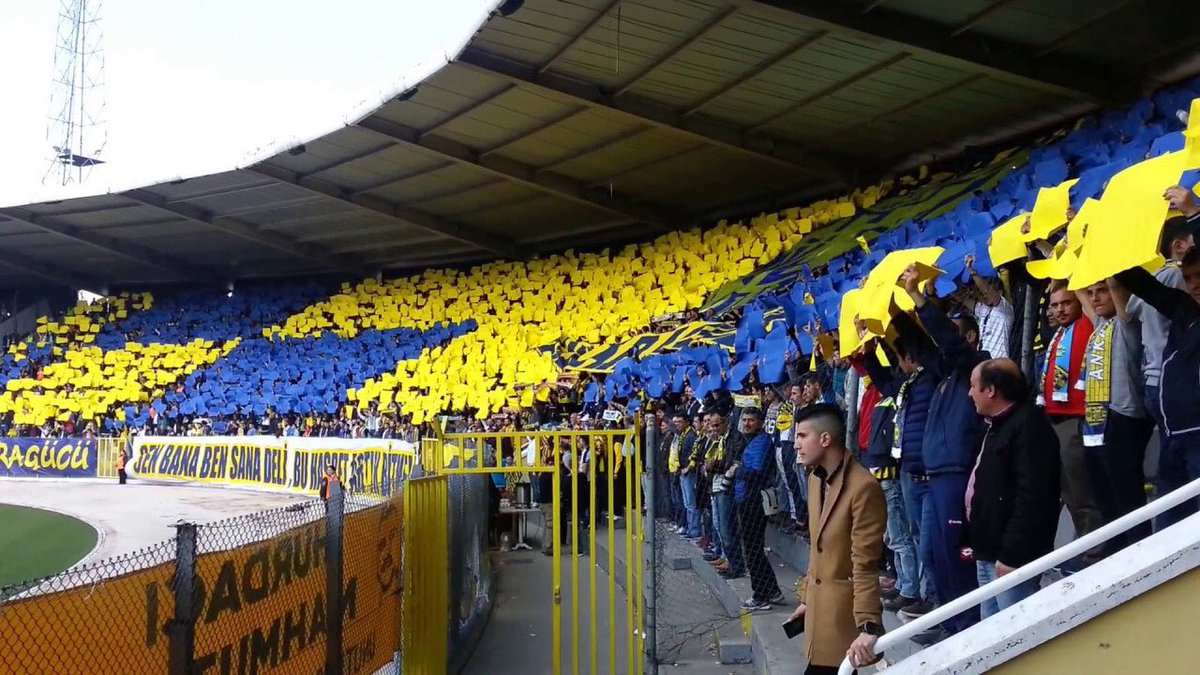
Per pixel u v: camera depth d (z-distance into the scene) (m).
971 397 4.21
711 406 10.50
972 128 16.17
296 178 22.55
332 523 4.84
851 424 7.62
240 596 3.82
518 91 16.06
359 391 25.70
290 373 28.61
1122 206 3.81
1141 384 4.25
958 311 8.21
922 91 14.48
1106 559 2.76
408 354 26.64
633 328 20.44
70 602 2.89
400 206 24.61
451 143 19.36
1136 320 4.24
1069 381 4.73
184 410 29.55
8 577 12.28
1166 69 12.62
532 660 7.94
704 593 8.95
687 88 15.46
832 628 4.10
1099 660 2.66
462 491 8.23
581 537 14.22
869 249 13.10
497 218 25.12
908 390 5.56
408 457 13.61
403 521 6.23
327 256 30.06
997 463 3.95
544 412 18.50
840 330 6.24
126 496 22.52
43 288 36.31
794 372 10.13
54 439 28.39
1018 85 13.78
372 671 5.45
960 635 2.89
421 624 6.41
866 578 3.98
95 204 25.59
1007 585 2.95
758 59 13.92
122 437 27.47
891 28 12.06
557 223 25.30
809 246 17.59
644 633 6.92
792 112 16.03
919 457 5.32
